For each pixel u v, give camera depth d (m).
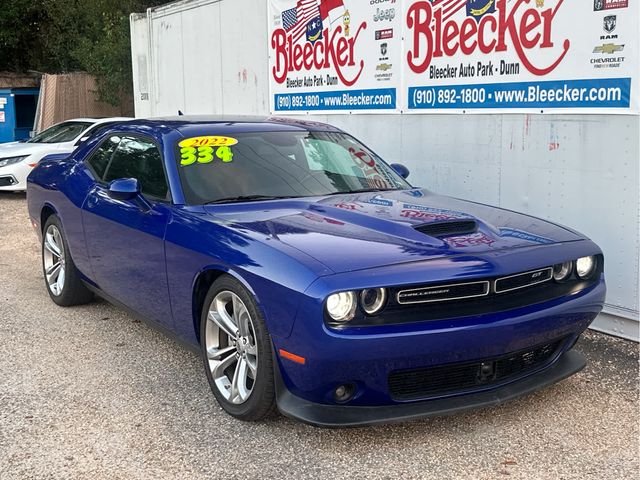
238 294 3.43
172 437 3.46
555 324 3.42
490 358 3.25
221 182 4.23
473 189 6.04
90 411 3.76
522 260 3.33
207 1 9.92
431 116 6.39
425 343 3.06
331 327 3.01
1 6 23.22
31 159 12.20
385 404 3.21
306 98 8.16
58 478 3.08
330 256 3.18
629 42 4.68
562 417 3.64
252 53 9.08
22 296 6.10
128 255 4.47
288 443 3.38
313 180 4.45
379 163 5.01
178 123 4.83
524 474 3.07
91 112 19.94
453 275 3.12
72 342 4.88
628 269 4.88
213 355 3.74
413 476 3.07
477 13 5.78
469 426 3.54
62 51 22.70
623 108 4.76
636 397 3.89
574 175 5.16
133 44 12.34
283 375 3.25
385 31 6.80
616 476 3.05
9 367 4.41
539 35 5.29
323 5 7.64
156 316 4.32
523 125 5.50
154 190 4.36
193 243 3.74
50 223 5.71
